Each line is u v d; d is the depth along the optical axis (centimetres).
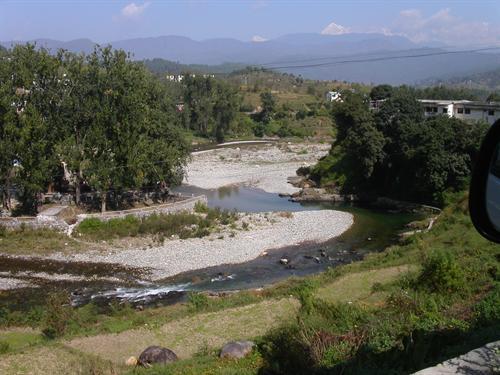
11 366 2155
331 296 2812
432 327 1577
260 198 7206
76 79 5191
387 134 7156
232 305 2892
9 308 3384
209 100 12762
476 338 1330
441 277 2377
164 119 6200
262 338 2072
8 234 4675
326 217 5853
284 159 10275
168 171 5912
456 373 889
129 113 5219
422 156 6444
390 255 3709
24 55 5025
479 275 2523
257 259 4447
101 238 4778
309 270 4178
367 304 2416
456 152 6278
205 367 1847
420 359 1259
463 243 3700
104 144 5138
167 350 2147
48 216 4834
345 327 1834
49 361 2206
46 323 2862
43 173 4988
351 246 4856
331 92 18450
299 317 2050
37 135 4894
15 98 4906
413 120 7062
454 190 6316
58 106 5169
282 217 5728
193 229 5053
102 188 5181
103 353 2306
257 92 18525
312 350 1595
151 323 2662
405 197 6875
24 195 5247
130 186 5412
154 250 4588
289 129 14162
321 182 7731
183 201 5769
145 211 5228
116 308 3275
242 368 1738
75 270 4134
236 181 8269
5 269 4112
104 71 5312
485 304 1694
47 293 3672
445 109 8738
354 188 7362
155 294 3675
